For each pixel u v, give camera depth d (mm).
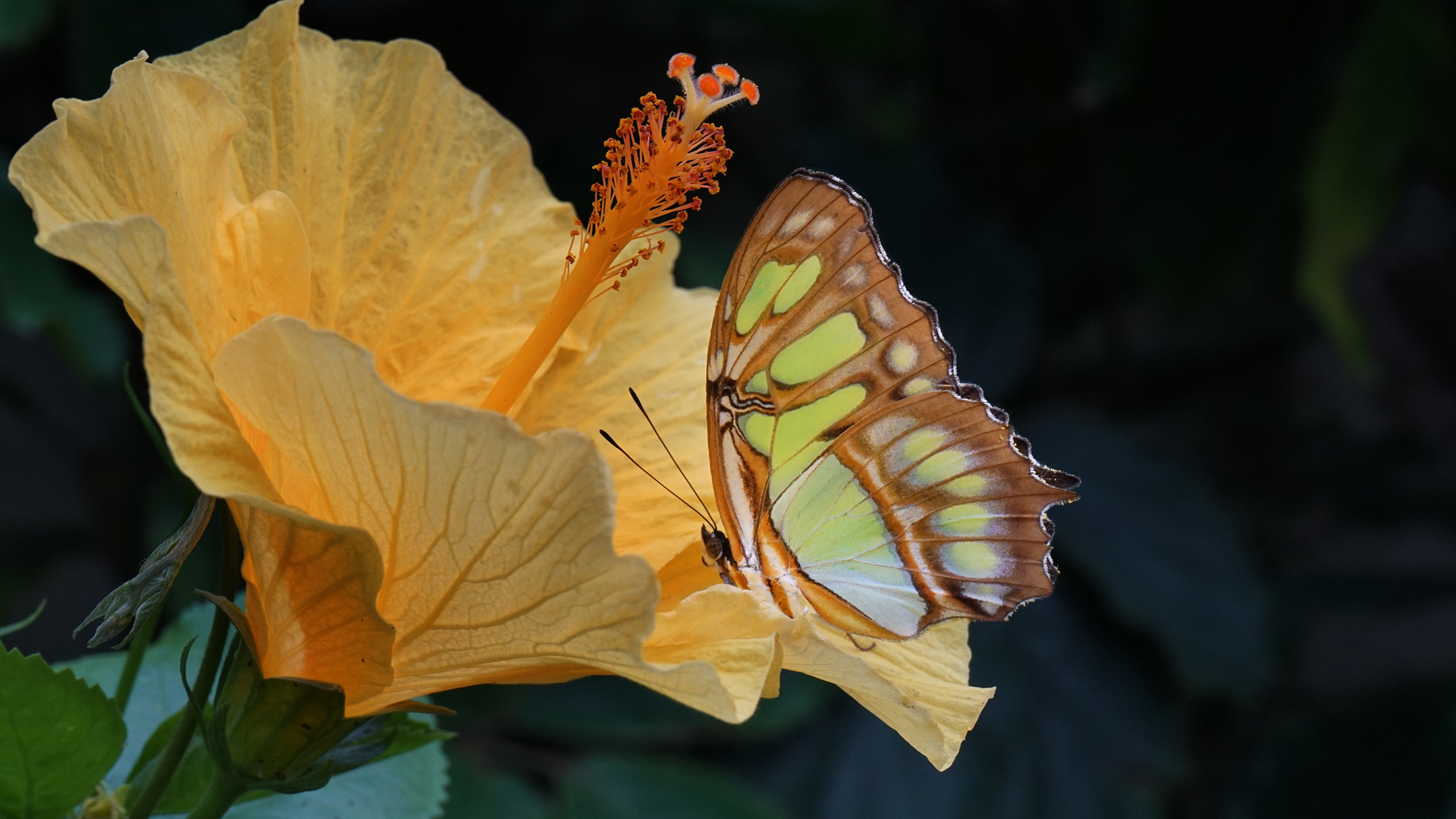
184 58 403
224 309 390
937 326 411
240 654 379
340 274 411
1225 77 579
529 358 401
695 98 398
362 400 363
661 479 423
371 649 375
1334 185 618
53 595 754
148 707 422
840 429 412
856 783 557
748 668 379
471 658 376
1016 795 556
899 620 417
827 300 406
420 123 417
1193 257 604
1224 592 576
